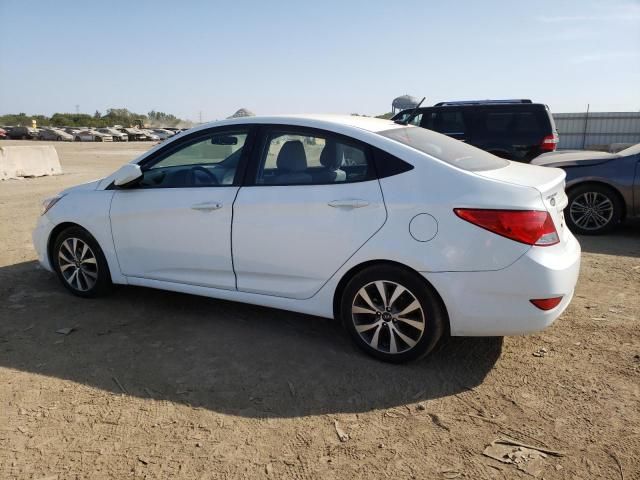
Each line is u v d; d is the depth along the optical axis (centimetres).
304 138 366
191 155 410
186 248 400
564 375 334
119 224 427
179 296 471
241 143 389
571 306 448
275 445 267
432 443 269
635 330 398
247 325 411
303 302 366
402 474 246
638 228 776
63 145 4128
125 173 412
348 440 271
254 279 381
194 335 392
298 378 331
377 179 336
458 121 1042
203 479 243
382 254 329
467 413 295
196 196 392
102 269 447
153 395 311
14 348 367
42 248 472
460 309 318
